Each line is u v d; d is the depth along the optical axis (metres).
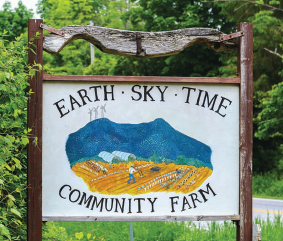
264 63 26.95
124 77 5.57
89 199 5.53
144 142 5.62
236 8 26.62
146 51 5.72
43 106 5.51
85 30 5.62
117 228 9.84
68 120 5.54
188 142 5.68
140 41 5.70
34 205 5.38
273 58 26.97
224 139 5.73
